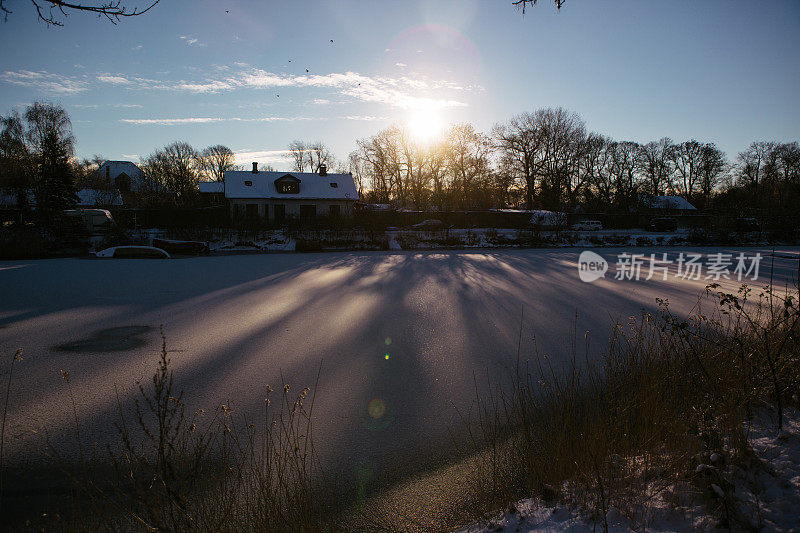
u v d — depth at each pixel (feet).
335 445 14.28
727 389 12.00
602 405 13.24
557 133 190.60
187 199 179.93
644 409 11.44
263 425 15.55
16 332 28.19
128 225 105.19
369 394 18.43
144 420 15.85
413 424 15.76
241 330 28.73
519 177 197.36
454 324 30.17
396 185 221.87
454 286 47.14
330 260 75.61
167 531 8.05
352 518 10.68
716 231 123.54
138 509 10.07
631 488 9.07
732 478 8.71
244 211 116.98
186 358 23.04
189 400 17.76
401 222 140.87
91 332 28.22
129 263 69.62
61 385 19.26
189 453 13.19
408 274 57.36
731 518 7.47
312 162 261.03
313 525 9.20
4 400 17.67
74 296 40.78
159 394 8.64
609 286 47.24
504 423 15.51
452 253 91.30
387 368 21.58
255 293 42.60
